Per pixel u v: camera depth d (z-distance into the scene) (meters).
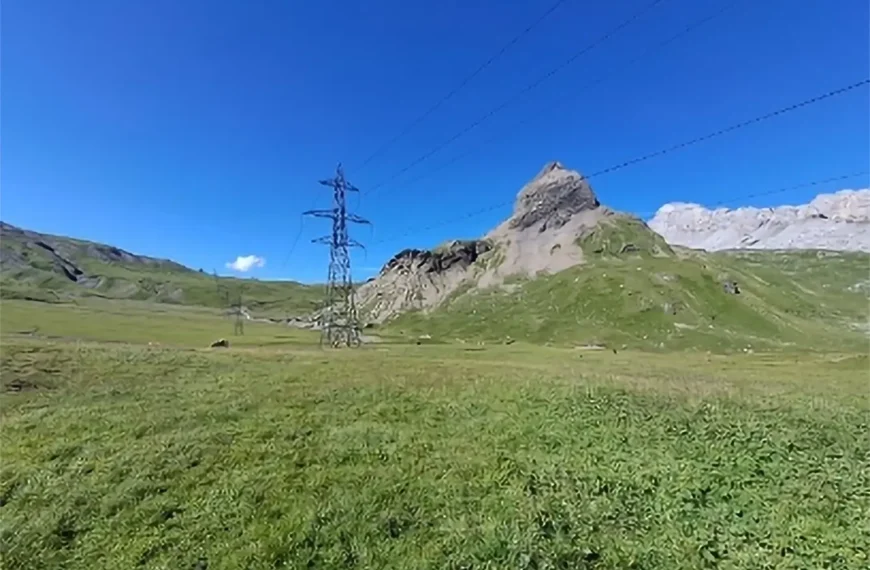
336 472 17.25
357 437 20.62
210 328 150.75
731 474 16.44
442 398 27.23
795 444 18.91
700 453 18.27
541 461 17.86
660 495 15.15
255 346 83.94
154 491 16.69
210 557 13.31
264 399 27.36
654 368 52.88
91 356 38.12
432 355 70.94
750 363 73.38
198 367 37.84
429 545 13.20
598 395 26.36
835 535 12.87
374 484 16.22
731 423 21.19
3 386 29.62
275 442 20.25
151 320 170.38
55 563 13.51
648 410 23.45
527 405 25.42
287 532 13.97
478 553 12.59
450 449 19.25
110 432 22.25
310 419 23.39
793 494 15.09
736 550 12.43
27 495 16.70
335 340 95.12
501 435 20.94
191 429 22.31
